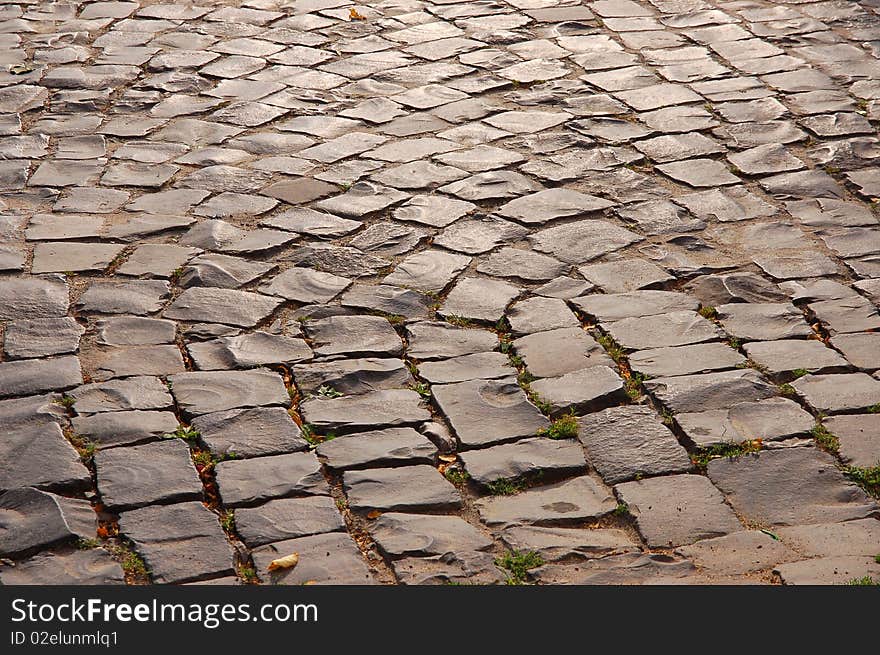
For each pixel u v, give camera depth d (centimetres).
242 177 662
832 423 426
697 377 458
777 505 384
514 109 762
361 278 551
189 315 514
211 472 406
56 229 597
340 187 649
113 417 434
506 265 561
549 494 395
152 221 607
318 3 1011
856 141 693
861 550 360
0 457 408
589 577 354
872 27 904
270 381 462
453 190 643
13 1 1012
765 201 625
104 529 374
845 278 543
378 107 769
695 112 746
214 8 995
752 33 900
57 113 762
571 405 443
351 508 387
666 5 984
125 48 891
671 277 546
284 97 787
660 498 388
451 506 389
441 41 902
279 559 359
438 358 481
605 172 664
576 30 923
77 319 511
